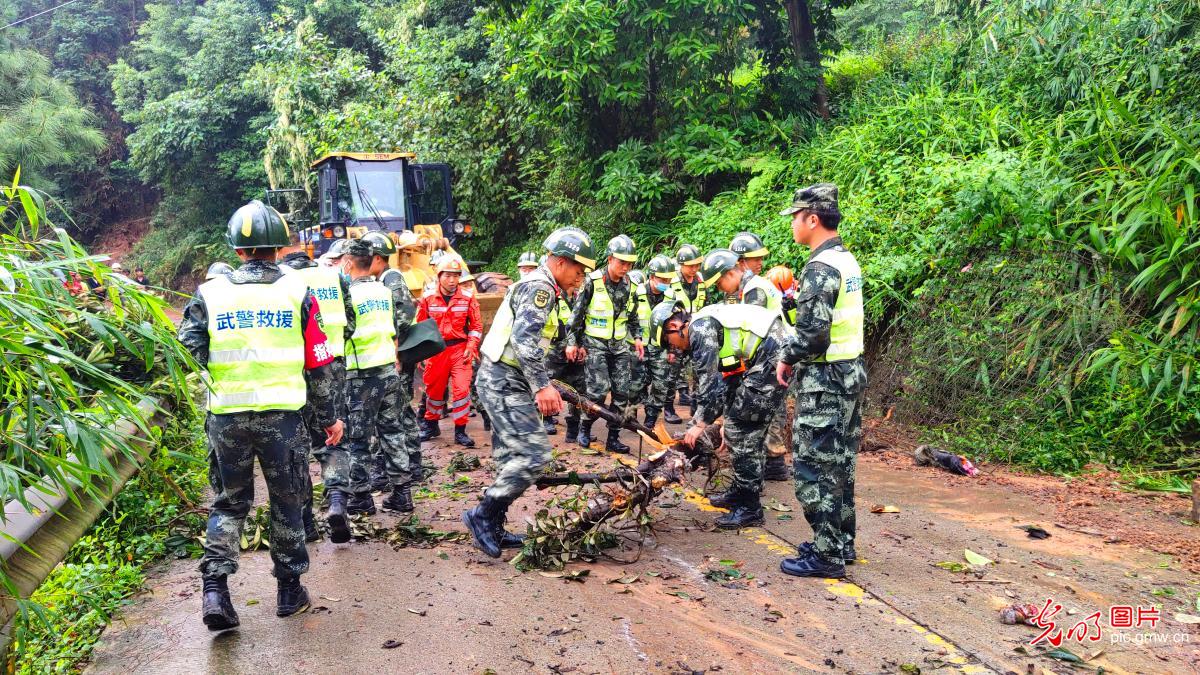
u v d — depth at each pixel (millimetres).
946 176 8195
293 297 3803
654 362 7879
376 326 5555
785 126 12117
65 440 3051
